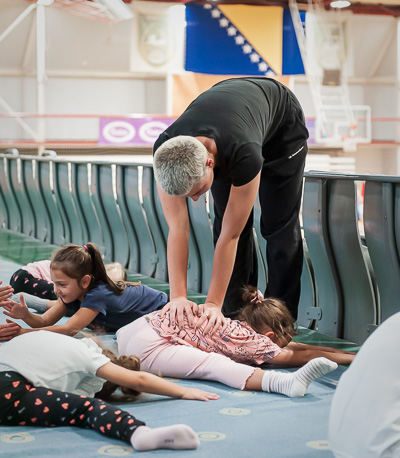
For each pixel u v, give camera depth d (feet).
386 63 70.23
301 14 62.13
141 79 64.90
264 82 9.87
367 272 10.75
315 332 11.73
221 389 8.48
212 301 9.18
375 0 65.92
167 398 8.14
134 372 7.76
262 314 9.47
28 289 12.79
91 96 63.93
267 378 8.36
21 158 24.21
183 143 7.70
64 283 10.03
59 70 62.44
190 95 64.18
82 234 20.65
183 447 6.52
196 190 7.77
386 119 67.41
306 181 11.41
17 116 57.06
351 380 5.33
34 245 22.21
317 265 11.55
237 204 8.59
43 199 22.93
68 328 9.82
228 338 9.07
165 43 62.13
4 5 57.16
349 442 5.22
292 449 6.55
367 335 10.89
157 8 61.16
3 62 60.39
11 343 7.49
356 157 69.97
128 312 10.38
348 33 64.39
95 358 7.58
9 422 7.13
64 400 7.07
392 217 9.89
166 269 16.38
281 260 10.96
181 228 9.09
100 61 62.95
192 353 8.86
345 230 10.85
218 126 8.36
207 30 61.62
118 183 17.74
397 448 4.99
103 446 6.60
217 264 8.98
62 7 55.83
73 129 63.62
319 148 66.44
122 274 11.39
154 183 16.22
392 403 5.10
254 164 8.34
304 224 11.55
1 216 26.99
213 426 7.16
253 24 62.03
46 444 6.63
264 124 9.18
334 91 63.16
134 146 57.06
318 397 8.13
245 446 6.63
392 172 70.69
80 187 19.95
